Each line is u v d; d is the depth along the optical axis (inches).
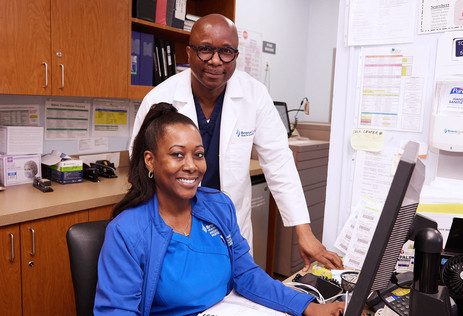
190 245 39.7
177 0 95.4
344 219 53.6
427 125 46.3
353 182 52.2
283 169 63.2
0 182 77.1
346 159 52.7
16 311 63.0
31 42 69.9
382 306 36.9
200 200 43.6
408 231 30.7
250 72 140.9
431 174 46.6
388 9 47.1
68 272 69.4
